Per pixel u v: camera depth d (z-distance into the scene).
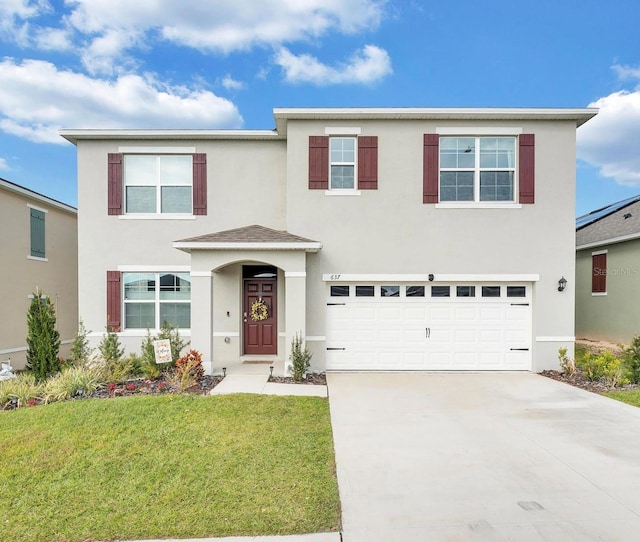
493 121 10.39
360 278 10.33
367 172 10.41
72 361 9.88
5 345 12.41
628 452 5.26
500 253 10.38
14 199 12.84
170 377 8.77
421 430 6.03
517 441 5.62
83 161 11.16
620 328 14.13
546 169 10.39
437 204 10.39
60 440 5.41
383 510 3.87
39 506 3.92
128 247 11.20
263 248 9.49
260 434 5.70
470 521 3.71
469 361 10.41
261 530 3.54
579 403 7.48
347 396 7.90
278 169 11.37
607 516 3.79
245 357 11.28
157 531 3.52
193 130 11.03
